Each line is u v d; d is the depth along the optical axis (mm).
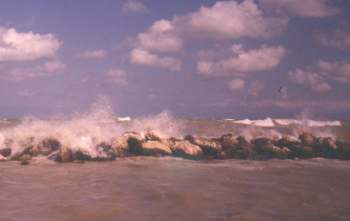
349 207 10625
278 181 13656
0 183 12883
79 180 13430
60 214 9656
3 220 9156
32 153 18344
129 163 17094
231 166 16672
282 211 10141
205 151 19469
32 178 13727
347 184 13359
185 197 11242
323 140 20453
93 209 10031
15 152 18406
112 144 18859
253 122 29875
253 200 11094
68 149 17594
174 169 15766
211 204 10609
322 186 12992
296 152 19703
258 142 20609
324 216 9812
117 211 9898
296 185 13055
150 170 15477
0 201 10727
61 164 16719
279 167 16578
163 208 10188
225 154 19234
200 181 13430
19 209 10008
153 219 9328
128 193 11641
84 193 11625
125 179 13648
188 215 9648
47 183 12945
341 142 20750
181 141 19688
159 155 19000
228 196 11445
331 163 17969
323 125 29406
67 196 11273
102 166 16297
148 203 10602
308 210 10273
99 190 12000
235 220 9336
